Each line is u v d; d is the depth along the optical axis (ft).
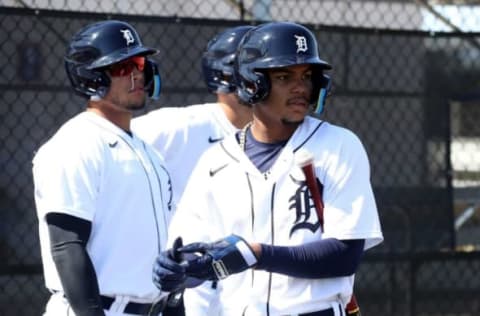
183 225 42.57
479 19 85.05
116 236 41.63
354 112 73.10
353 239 39.70
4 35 66.39
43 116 67.05
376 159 73.61
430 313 73.61
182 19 69.87
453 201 74.49
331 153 40.32
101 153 41.52
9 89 66.54
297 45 40.24
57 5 76.59
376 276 72.69
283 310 40.29
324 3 85.25
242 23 70.95
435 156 74.49
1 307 66.39
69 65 43.65
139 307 42.50
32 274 66.95
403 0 86.43
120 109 43.50
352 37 73.00
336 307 40.75
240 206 40.60
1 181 66.54
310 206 39.78
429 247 73.92
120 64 43.11
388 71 73.72
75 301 39.42
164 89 69.62
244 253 38.24
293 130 41.45
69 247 39.86
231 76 54.19
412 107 74.23
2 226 66.44
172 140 54.60
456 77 74.64
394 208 73.72
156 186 43.04
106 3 77.56
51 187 40.47
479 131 75.15
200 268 38.09
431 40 74.43
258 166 41.04
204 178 42.01
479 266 74.54
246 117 55.01
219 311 43.16
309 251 39.06
